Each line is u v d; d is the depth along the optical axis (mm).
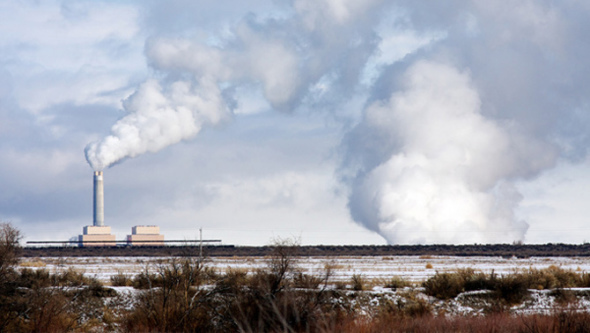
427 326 43938
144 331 48750
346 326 41875
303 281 50062
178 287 54125
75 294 60000
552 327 38969
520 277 72688
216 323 48906
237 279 54281
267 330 37250
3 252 56562
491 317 45688
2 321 50469
